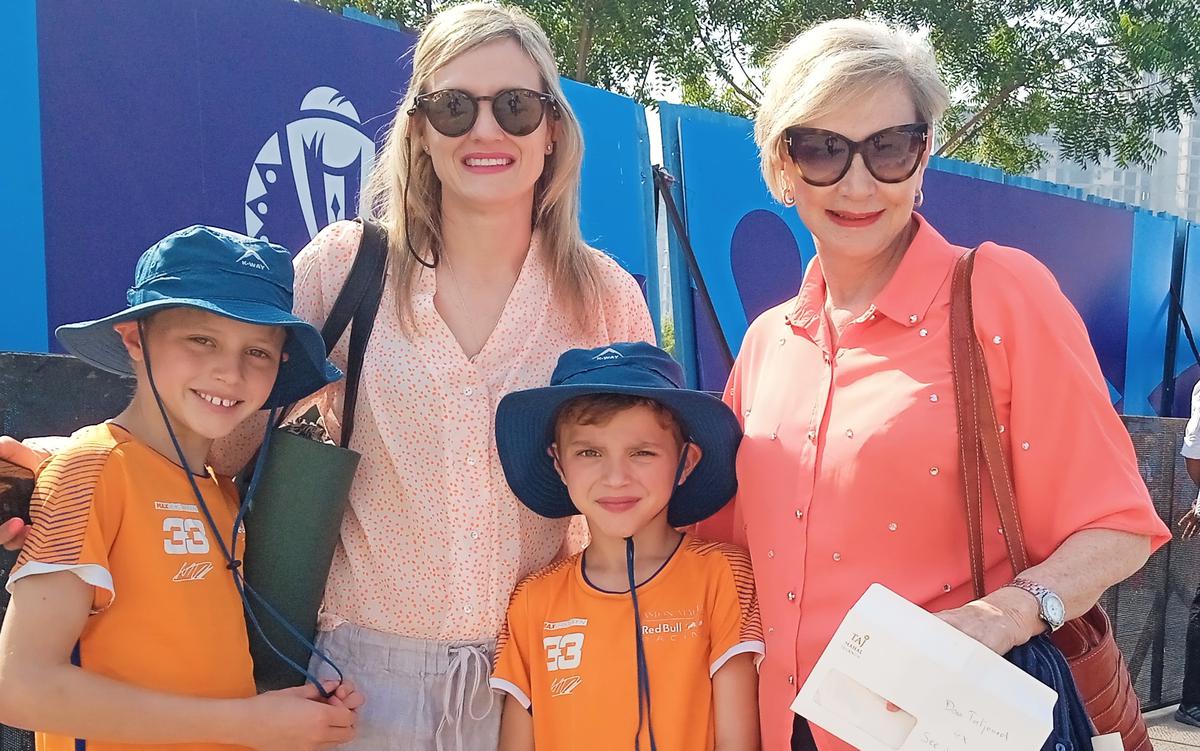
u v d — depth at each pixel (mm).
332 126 4012
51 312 3219
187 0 3555
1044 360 1630
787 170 1895
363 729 1903
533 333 2047
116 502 1652
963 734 1378
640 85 12883
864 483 1688
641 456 1975
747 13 12391
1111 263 8133
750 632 1885
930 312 1731
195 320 1749
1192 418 4781
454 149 1940
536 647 1955
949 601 1670
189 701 1619
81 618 1580
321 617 2004
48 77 3209
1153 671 4793
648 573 2004
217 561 1772
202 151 3604
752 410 1978
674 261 5215
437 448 1926
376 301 1972
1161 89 13664
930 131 1785
